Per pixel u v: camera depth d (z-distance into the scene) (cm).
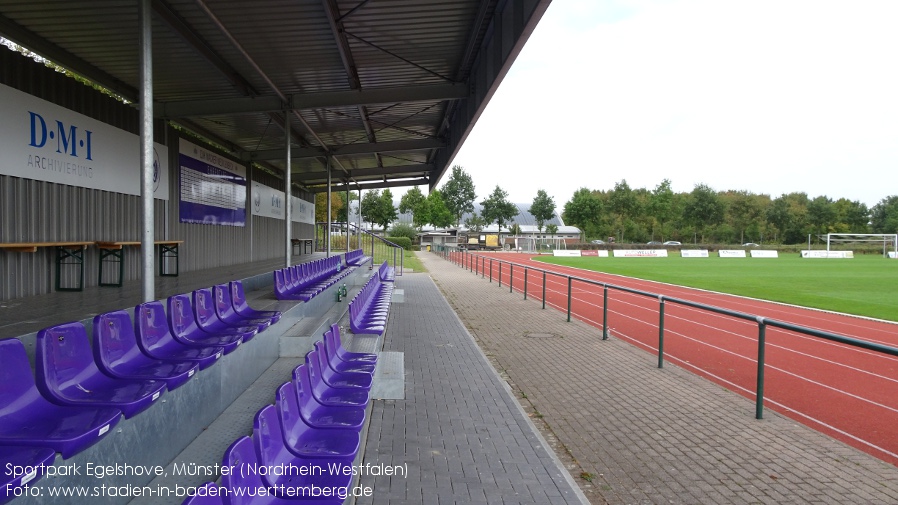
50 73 678
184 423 329
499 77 708
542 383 639
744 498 355
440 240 6625
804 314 1341
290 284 816
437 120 1290
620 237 7506
